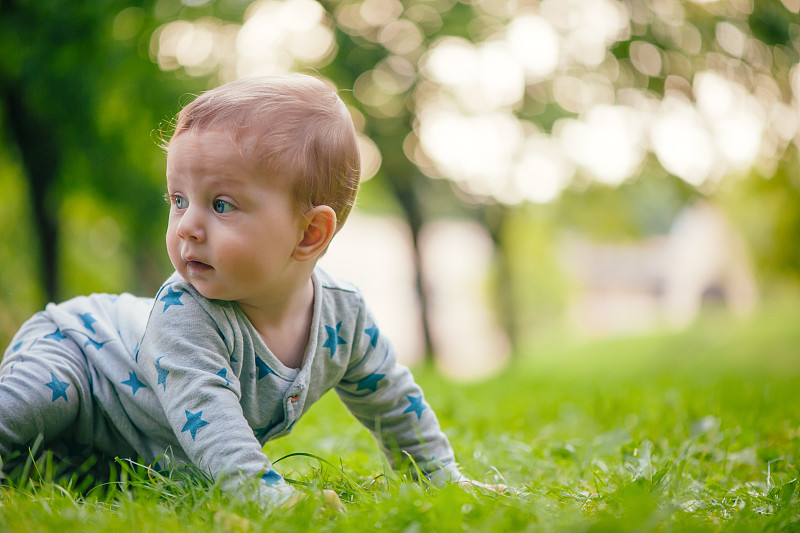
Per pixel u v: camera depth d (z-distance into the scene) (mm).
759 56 9828
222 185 2021
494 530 1709
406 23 11086
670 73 10172
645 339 21984
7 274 11703
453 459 2584
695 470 2730
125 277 13695
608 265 31812
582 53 10906
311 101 2186
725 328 20797
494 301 18625
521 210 15867
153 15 8695
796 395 5191
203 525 1736
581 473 2707
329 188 2178
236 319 2148
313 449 3281
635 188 14406
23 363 2291
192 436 2014
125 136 9273
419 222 15203
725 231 23453
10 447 2234
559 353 22312
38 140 9148
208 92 2143
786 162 10875
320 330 2307
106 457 2424
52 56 8156
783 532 1818
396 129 11930
